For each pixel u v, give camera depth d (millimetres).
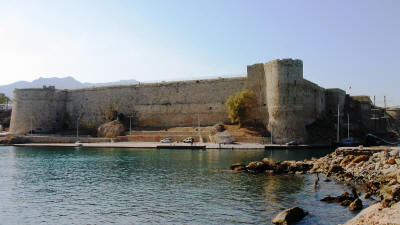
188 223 18688
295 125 65500
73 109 98438
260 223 18375
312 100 73750
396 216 14445
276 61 67062
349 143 60750
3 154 55594
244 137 66188
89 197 24969
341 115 83562
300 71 67250
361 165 32156
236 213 20266
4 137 80750
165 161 43781
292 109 65750
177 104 84188
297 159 43750
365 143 67188
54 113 96062
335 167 32906
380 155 32469
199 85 82062
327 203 21984
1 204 23297
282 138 65125
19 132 90750
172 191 26281
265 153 52031
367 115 89000
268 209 20938
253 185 28000
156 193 25734
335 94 83875
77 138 78000
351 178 29719
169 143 68812
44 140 79250
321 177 31312
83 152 57781
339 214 19453
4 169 38656
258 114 73625
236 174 33469
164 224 18641
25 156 52281
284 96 66000
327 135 70375
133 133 79750
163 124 85438
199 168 37438
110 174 34531
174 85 85000
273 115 67062
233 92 78062
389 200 17469
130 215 20359
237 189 26578
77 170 37438
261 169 35125
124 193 25969
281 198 23516
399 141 79500
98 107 94188
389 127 96812
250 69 75250
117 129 80875
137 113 88812
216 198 23875
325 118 80000
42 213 21156
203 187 27531
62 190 27438
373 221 14531
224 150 57719
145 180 30953
